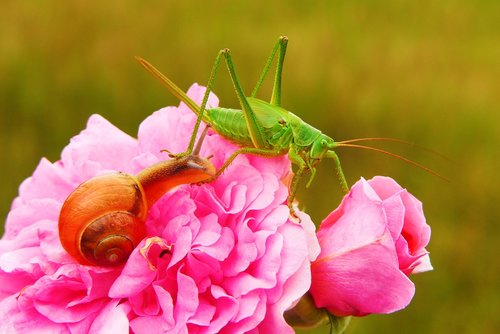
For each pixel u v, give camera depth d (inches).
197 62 49.6
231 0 56.9
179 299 16.3
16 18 51.1
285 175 17.4
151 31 52.1
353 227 16.8
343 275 16.8
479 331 35.1
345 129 46.3
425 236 17.0
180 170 16.7
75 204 16.3
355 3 61.6
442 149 45.8
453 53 55.7
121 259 16.5
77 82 46.4
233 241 16.6
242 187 16.9
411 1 63.5
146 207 16.6
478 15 63.7
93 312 16.6
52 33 49.7
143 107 46.0
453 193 43.4
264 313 16.3
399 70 51.0
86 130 18.1
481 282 37.7
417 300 36.2
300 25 55.2
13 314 16.6
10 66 46.3
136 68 48.4
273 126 17.9
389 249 16.5
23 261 16.9
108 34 51.1
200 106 18.1
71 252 16.4
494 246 39.7
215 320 16.3
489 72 53.6
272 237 16.6
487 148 46.4
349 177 42.7
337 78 48.3
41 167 17.9
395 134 46.2
